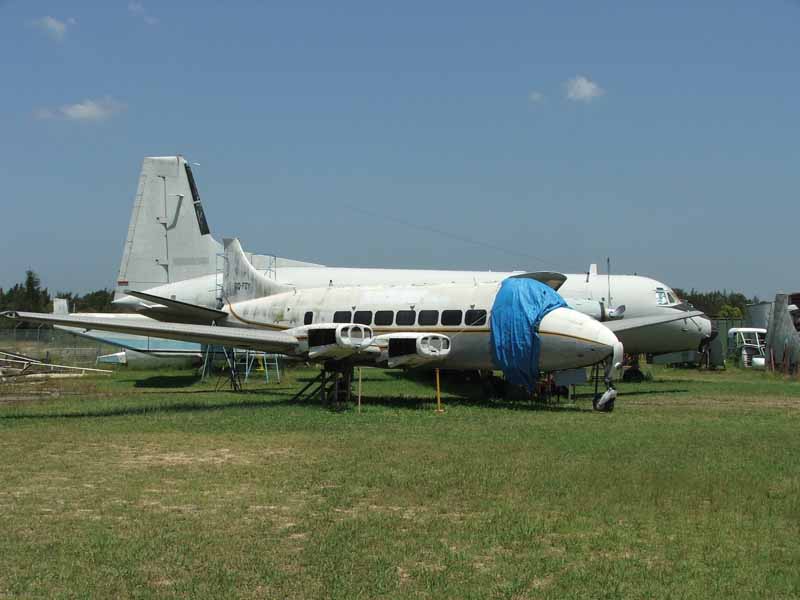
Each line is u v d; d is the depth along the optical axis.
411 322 23.44
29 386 29.56
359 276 37.50
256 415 18.97
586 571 7.45
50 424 17.27
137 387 29.70
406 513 9.45
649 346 33.62
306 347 21.72
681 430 16.50
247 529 8.72
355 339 20.70
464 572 7.39
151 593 6.81
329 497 10.22
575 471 11.77
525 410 20.48
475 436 15.52
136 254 36.38
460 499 10.14
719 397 25.97
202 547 8.07
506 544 8.24
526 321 21.34
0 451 13.69
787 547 8.19
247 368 34.03
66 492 10.48
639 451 13.64
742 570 7.48
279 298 27.02
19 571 7.34
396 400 23.30
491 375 24.80
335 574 7.31
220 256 36.69
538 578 7.26
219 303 35.25
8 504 9.80
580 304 26.08
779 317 42.94
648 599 6.78
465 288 23.30
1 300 102.31
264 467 12.20
